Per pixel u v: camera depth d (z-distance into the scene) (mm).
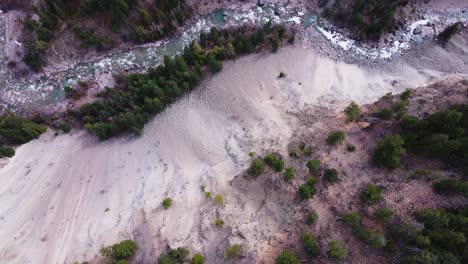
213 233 46500
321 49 68938
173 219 50469
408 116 46875
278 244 41031
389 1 68688
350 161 47312
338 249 35750
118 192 56250
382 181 43562
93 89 69750
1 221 55125
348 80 64812
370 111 55281
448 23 69250
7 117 64312
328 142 50906
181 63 63562
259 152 55219
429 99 52375
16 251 51625
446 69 64125
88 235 51844
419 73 64375
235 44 68500
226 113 62812
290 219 43500
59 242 51875
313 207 42938
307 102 62031
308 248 37812
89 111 65000
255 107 62625
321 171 46844
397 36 68500
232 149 57562
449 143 40469
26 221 54906
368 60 66750
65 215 54781
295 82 65312
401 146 45375
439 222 34750
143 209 52969
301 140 54562
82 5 69062
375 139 49781
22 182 59281
